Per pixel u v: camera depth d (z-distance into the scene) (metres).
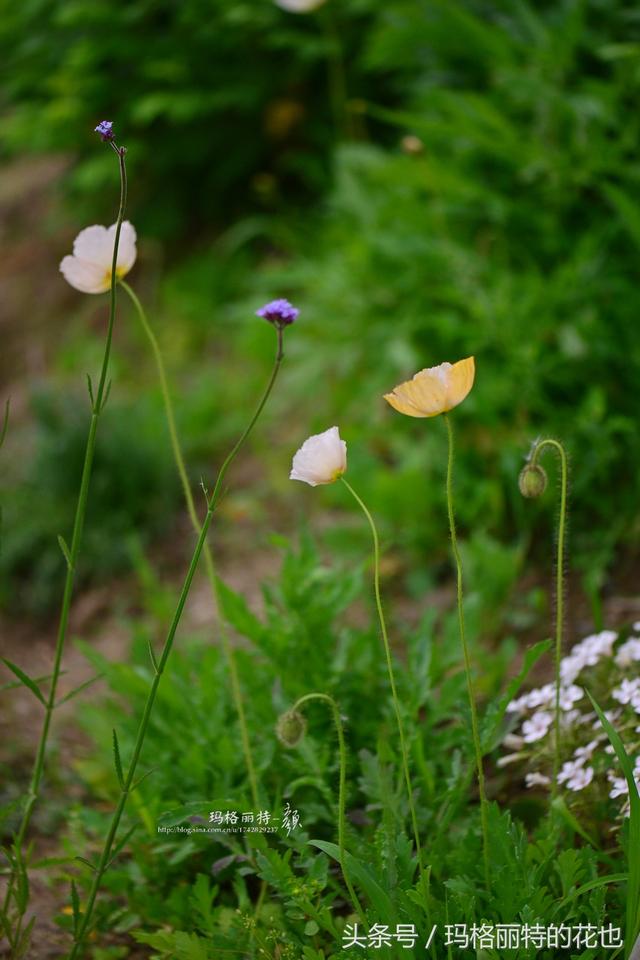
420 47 3.15
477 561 2.41
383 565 2.54
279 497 2.98
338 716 1.83
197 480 3.11
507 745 2.05
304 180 4.02
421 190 2.98
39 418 3.18
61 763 2.27
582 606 2.36
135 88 3.91
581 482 2.45
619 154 2.65
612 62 2.79
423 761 2.00
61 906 2.03
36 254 4.59
